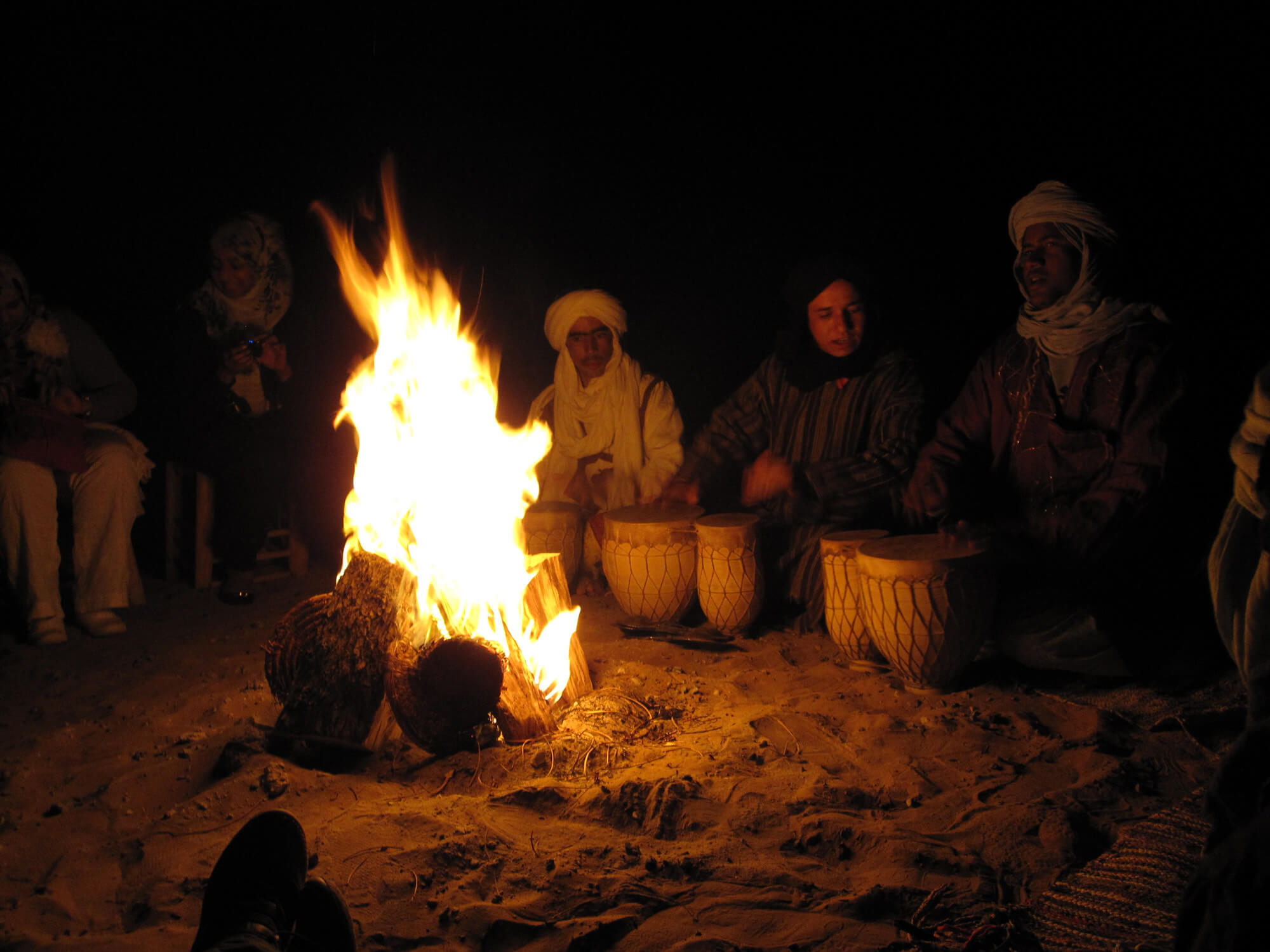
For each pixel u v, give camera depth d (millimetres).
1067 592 3953
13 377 4973
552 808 3020
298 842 2311
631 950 2318
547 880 2611
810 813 2938
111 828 3016
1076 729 3605
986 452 4590
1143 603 3971
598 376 5410
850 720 3715
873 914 2447
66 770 3443
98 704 4078
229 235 5551
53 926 2492
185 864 2723
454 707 3320
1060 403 4203
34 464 4762
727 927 2393
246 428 5543
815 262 4793
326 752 3363
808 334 4945
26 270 7363
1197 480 3994
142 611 5352
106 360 5309
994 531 4059
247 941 1953
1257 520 2129
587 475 5559
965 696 3943
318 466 5781
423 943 2363
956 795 3064
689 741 3508
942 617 3768
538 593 3826
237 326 5605
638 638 4762
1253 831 1361
